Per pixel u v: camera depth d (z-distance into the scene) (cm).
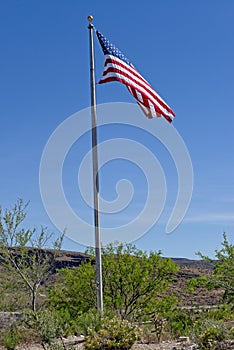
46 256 1597
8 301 1523
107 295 1625
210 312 1552
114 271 1634
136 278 1630
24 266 1568
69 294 1616
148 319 1557
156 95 1428
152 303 1639
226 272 1727
